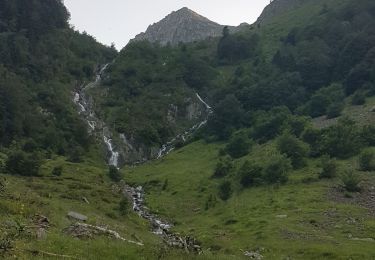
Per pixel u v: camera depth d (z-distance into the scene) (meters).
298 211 58.34
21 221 27.98
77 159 103.31
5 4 167.00
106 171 96.00
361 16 164.38
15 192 43.09
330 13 182.62
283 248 44.56
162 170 104.25
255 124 120.62
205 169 96.50
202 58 199.38
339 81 140.50
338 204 60.00
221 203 72.31
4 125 103.00
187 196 80.50
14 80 123.38
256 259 39.91
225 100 131.50
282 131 103.00
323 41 159.12
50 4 192.75
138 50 194.38
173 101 155.38
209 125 131.50
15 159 74.12
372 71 126.19
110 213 57.12
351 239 45.88
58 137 112.69
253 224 55.72
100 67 187.62
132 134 133.25
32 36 162.62
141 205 77.19
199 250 32.62
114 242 27.86
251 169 78.50
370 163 74.12
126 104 149.88
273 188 71.81
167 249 28.53
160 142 136.62
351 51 143.12
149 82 169.75
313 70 146.62
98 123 136.25
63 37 182.50
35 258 19.62
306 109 123.88
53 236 24.72
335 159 75.50
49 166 84.69
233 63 195.00
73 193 63.25
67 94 145.62
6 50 142.38
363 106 111.69
